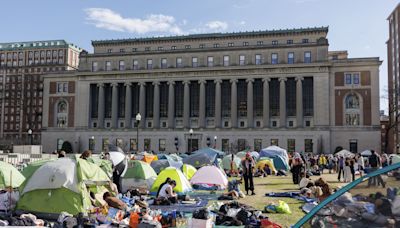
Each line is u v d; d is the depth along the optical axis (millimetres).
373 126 85562
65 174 16391
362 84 87062
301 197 22484
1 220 12953
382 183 8984
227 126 94562
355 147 86125
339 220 9148
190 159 40594
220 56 95938
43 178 16484
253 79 91250
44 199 16266
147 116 99062
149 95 99625
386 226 8742
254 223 14234
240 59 94875
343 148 86062
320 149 85312
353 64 87688
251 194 24906
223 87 95938
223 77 92688
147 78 96750
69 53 151250
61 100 102625
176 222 14180
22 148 66125
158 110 96125
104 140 97188
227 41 101312
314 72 88188
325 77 87625
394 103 102438
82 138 98562
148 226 12922
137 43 105562
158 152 93125
